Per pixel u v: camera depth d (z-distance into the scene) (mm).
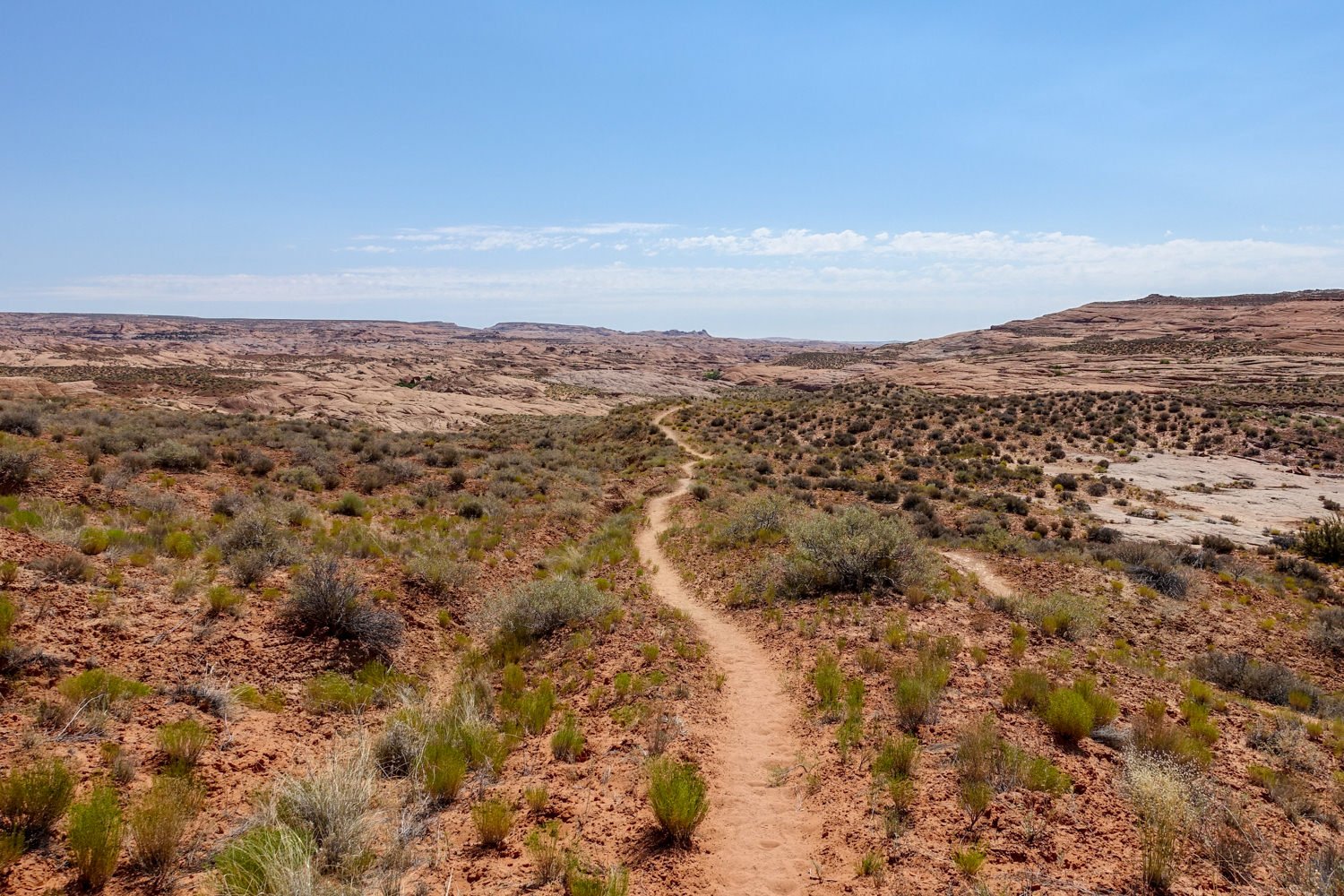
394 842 5465
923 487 36000
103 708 6809
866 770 7074
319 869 4836
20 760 5680
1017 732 7770
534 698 8898
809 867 5535
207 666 8539
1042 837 5621
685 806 5832
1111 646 14781
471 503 22344
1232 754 7945
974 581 18188
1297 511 32906
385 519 19672
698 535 22750
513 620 12344
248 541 13156
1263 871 5336
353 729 7961
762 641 12789
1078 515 31984
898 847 5570
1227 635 16734
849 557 15172
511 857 5402
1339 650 16156
